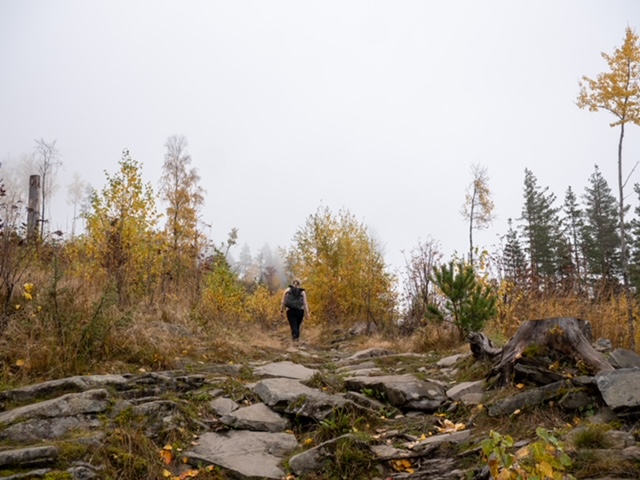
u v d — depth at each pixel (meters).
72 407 4.43
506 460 2.79
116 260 10.41
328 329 17.31
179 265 13.73
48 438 4.07
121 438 4.14
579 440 3.63
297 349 10.82
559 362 5.16
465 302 9.59
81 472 3.63
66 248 11.40
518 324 9.70
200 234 16.08
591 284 11.19
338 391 6.40
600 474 3.18
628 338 8.60
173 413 4.89
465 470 3.81
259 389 5.82
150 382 5.58
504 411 4.77
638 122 14.12
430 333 10.18
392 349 10.47
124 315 7.22
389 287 17.97
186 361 7.11
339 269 19.34
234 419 5.02
